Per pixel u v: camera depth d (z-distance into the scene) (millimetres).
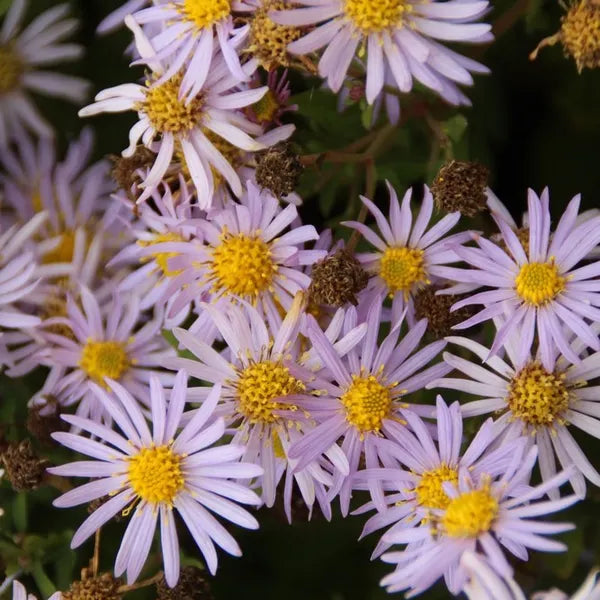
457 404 571
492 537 560
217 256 595
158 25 604
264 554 636
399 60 581
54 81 648
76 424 585
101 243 632
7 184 641
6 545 606
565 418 582
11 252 616
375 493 575
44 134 645
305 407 579
